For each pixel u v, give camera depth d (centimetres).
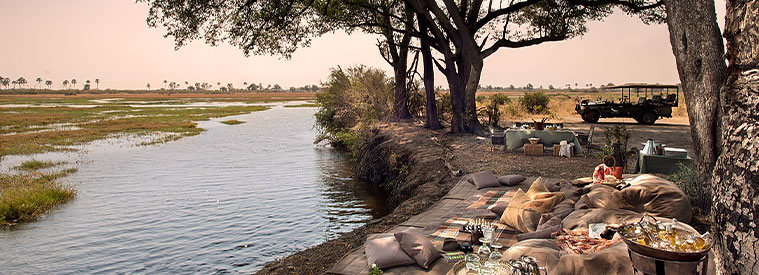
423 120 2550
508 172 1157
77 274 816
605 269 434
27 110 7019
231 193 1467
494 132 1627
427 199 974
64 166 2011
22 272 827
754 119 204
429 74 2219
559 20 2086
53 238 1013
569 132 1423
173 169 1933
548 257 479
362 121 2688
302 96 19425
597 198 714
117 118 5319
